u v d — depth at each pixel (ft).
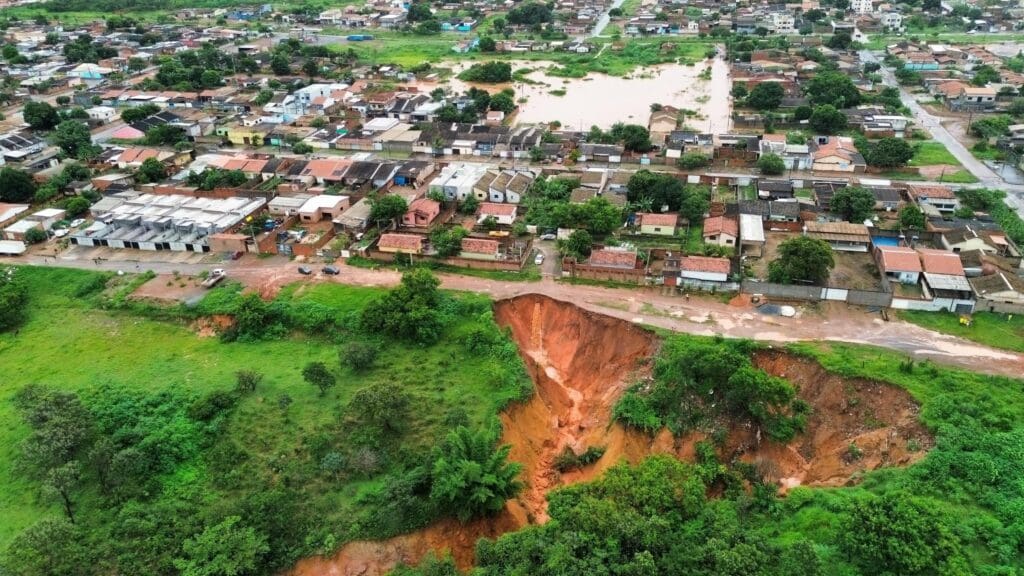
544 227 382.63
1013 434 218.79
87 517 211.61
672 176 420.77
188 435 240.94
